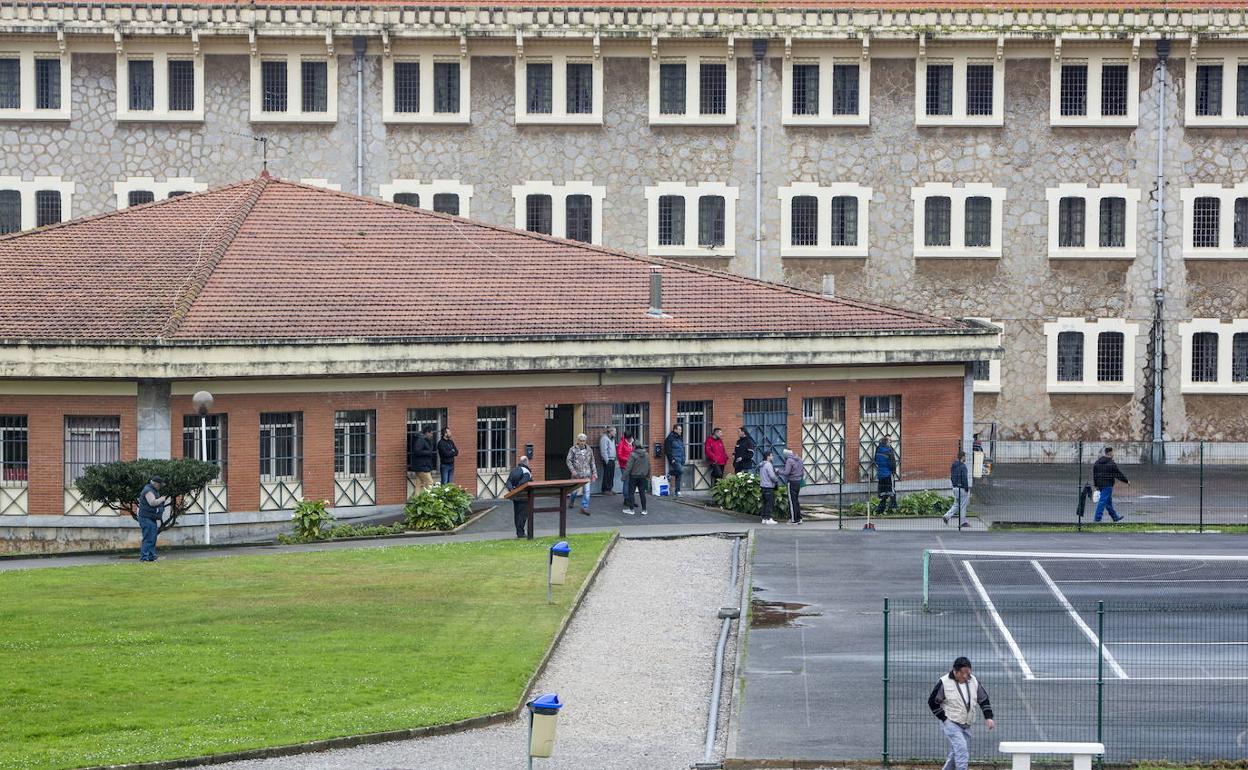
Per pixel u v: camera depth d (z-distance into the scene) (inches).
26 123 2859.3
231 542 2022.6
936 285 2898.6
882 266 2898.6
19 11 2824.8
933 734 1209.4
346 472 2114.9
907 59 2883.9
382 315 2156.7
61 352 1985.7
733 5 2874.0
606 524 2048.5
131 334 2005.4
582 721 1258.6
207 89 2871.6
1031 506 2287.2
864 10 2847.0
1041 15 2847.0
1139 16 2847.0
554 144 2891.2
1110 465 2128.4
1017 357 2901.1
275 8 2837.1
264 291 2171.5
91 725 1203.9
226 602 1565.0
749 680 1341.0
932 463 2363.4
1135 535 1996.8
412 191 2878.9
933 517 2181.3
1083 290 2896.2
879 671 1360.7
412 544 1913.1
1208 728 1213.7
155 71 2869.1
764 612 1561.3
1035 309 2898.6
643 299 2322.8
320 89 2883.9
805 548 1881.2
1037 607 1552.7
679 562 1812.3
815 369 2309.3
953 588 1652.3
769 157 2891.2
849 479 2332.7
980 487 2486.5
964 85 2886.3
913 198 2888.8
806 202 2901.1
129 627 1461.6
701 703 1305.4
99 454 2018.9
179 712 1237.7
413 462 2112.5
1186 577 1704.0
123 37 2844.5
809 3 2874.0
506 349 2143.2
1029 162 2886.3
